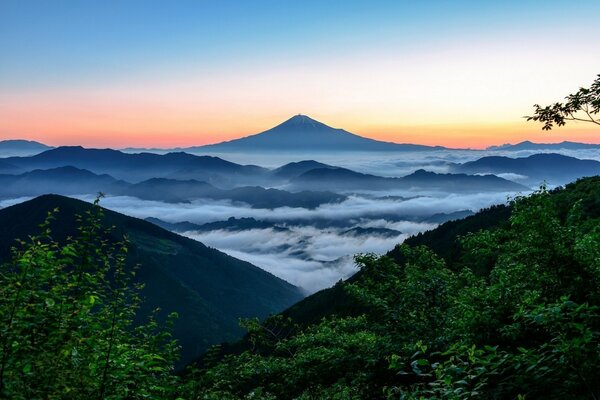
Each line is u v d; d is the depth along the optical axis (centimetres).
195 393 810
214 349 981
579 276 661
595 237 701
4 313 520
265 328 1252
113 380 575
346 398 1077
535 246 723
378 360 945
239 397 995
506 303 684
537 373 478
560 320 480
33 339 531
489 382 527
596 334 493
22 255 564
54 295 560
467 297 736
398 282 1178
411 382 859
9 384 470
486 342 664
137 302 638
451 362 485
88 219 627
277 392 1098
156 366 656
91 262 606
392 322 1109
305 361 1063
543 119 843
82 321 598
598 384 448
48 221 618
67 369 514
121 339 665
